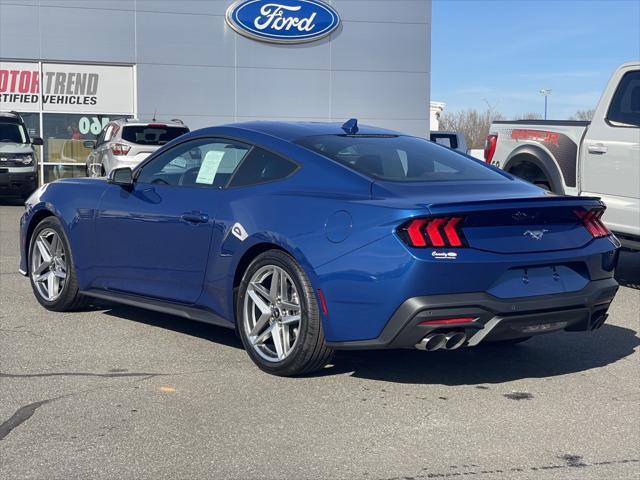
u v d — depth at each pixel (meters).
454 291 4.50
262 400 4.70
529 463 3.88
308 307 4.81
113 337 6.05
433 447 4.05
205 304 5.53
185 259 5.62
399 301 4.45
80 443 4.02
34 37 22.73
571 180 8.84
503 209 4.61
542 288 4.78
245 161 5.50
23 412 4.44
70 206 6.55
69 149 23.38
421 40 25.27
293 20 24.30
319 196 4.93
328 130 5.70
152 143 17.41
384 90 25.20
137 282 6.04
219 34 23.94
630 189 8.18
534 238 4.80
